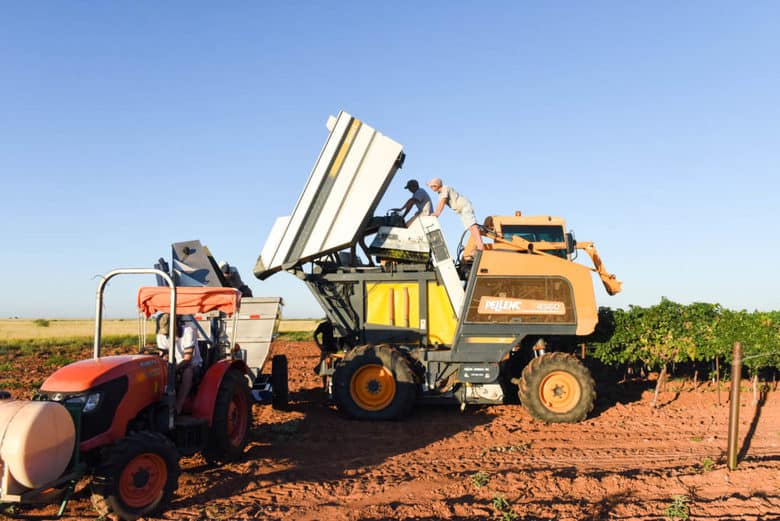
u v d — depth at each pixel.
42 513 5.85
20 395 12.35
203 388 7.16
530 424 9.98
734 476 6.57
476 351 10.42
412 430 9.61
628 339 11.37
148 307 7.49
